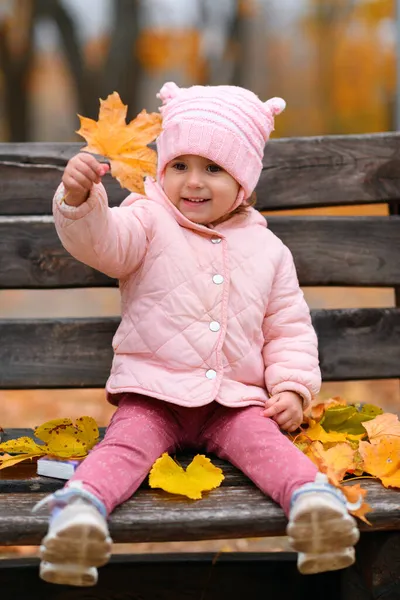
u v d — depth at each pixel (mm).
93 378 2793
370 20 18156
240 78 17234
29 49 15789
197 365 2389
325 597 2580
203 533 1973
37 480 2170
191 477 2146
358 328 2873
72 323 2791
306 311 2562
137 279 2459
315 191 2879
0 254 2779
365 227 2893
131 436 2191
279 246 2609
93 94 15578
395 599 2107
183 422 2383
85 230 2211
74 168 2129
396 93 4820
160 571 2566
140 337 2412
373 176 2893
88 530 1801
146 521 1957
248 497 2096
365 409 2730
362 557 2186
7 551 3295
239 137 2449
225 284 2447
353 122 20109
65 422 2389
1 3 15516
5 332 2770
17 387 2773
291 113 22234
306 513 1856
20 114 15938
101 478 1994
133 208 2475
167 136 2465
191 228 2498
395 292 3006
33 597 2535
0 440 2510
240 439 2248
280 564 2592
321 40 19406
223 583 2580
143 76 16141
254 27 20219
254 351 2479
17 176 2820
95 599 2549
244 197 2549
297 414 2406
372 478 2232
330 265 2881
